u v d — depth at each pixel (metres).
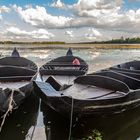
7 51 12.87
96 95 2.65
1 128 2.37
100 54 12.17
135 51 15.62
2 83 3.12
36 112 2.90
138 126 2.51
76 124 2.43
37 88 2.51
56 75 3.84
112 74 3.24
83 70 4.02
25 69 3.64
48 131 2.38
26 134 2.32
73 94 2.69
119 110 2.38
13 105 2.34
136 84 3.03
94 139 2.19
